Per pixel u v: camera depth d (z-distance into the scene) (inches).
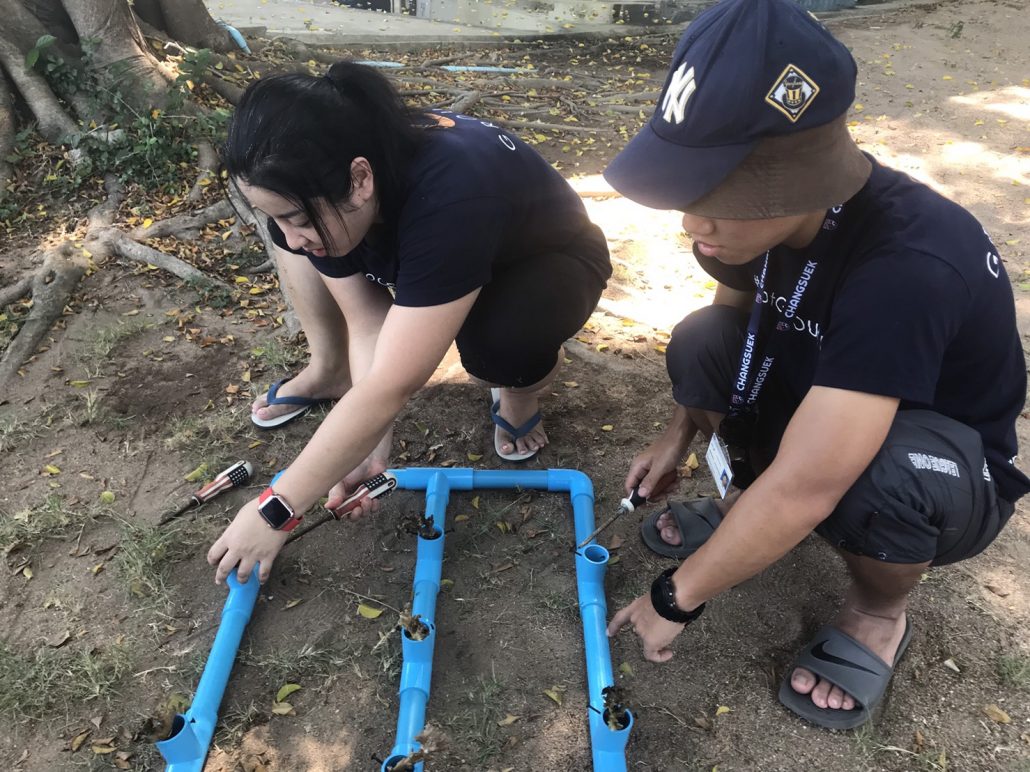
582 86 250.2
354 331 79.3
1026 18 345.7
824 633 67.5
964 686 67.4
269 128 52.8
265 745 64.3
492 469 93.4
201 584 78.5
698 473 91.7
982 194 174.7
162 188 154.9
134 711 67.2
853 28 330.3
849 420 49.1
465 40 288.5
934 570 77.9
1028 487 62.6
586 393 105.5
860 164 47.0
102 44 163.2
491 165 64.5
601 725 60.4
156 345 116.6
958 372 57.0
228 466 93.0
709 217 44.6
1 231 143.7
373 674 70.0
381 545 82.7
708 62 43.1
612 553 81.8
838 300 51.3
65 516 85.3
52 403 104.1
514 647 72.4
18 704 67.1
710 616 74.2
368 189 57.8
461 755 63.4
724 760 62.7
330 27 291.6
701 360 70.9
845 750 63.1
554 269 78.5
